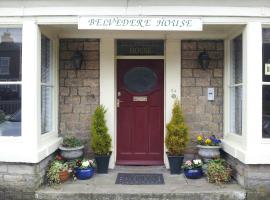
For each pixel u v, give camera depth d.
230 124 6.36
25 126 5.29
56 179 5.60
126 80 6.75
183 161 6.35
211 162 5.86
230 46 6.34
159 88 6.73
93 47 6.54
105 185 5.55
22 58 5.33
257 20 5.32
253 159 5.16
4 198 5.27
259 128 5.26
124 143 6.77
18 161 5.21
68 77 6.55
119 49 6.74
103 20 5.34
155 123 6.74
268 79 5.38
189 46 6.52
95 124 6.17
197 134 6.53
